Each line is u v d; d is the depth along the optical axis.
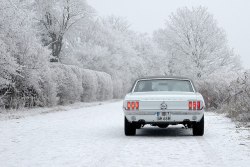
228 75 25.12
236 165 7.09
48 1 49.47
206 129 13.38
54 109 24.31
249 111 16.28
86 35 64.12
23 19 22.28
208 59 54.66
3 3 20.81
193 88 12.21
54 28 51.19
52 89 26.17
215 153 8.41
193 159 7.70
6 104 22.75
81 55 57.94
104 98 46.56
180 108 11.02
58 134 12.03
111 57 63.03
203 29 55.78
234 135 11.55
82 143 10.03
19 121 16.73
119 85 58.78
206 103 24.91
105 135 11.81
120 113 22.30
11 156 8.07
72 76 31.27
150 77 12.66
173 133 12.57
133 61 71.38
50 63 29.48
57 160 7.61
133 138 11.09
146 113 11.10
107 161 7.50
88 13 51.91
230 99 22.47
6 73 20.75
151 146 9.47
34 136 11.52
